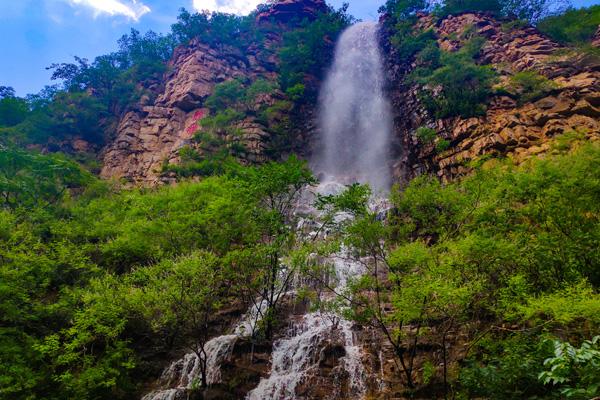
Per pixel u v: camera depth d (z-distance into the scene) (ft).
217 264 56.29
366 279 49.52
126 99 186.19
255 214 64.80
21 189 90.22
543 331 38.78
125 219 73.00
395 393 48.21
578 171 51.16
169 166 128.57
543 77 121.08
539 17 176.96
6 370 46.60
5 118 154.30
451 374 47.62
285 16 241.35
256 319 60.49
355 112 174.19
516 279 39.09
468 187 57.82
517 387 36.50
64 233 72.69
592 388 22.50
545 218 50.44
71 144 166.81
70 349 49.49
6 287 51.01
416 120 143.23
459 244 42.29
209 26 209.36
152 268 51.47
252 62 204.23
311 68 198.29
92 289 60.75
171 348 61.72
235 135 143.54
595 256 45.34
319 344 56.65
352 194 54.03
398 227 54.29
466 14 176.76
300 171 73.05
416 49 175.94
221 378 53.21
